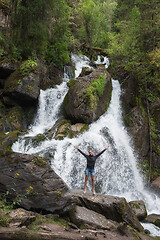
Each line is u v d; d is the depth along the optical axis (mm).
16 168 7195
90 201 8094
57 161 11758
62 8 19859
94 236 6168
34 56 18484
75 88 16047
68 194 7523
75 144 12844
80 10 28031
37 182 7113
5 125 15219
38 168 7387
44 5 17219
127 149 15531
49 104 17438
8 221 5160
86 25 28344
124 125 17359
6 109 16547
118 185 13586
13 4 17641
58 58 21500
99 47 32031
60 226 6309
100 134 14828
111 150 14234
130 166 14859
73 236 5676
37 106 17094
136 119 17172
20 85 15969
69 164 12023
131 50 19391
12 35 17672
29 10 17016
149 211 12273
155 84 18469
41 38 18328
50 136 13711
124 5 28844
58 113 16984
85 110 15039
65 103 16469
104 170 13133
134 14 20172
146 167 16031
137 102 18000
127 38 19531
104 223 7422
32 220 5836
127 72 19828
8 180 7020
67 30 22953
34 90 16344
